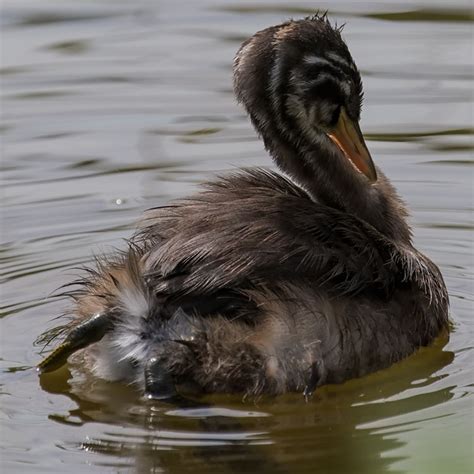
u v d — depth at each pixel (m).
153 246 12.48
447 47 22.06
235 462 11.13
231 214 12.52
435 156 18.58
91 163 18.45
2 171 18.19
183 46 22.34
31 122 19.75
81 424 11.77
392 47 22.14
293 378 11.95
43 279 15.12
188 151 18.77
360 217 14.34
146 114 19.98
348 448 11.27
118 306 12.00
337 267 12.40
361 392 12.38
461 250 15.97
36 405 12.18
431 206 17.17
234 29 22.94
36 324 13.95
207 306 11.84
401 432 11.53
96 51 22.25
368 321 12.59
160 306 11.86
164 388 11.82
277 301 11.96
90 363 12.73
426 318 13.35
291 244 12.30
